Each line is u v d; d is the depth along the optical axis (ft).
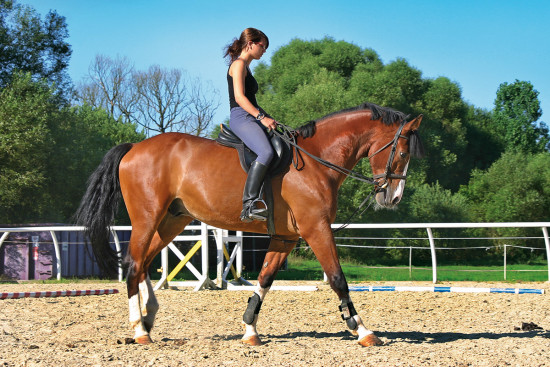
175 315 23.76
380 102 100.12
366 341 15.40
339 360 13.35
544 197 100.17
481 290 29.60
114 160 17.33
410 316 23.32
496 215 99.50
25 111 67.62
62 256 46.57
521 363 12.92
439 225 36.58
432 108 124.16
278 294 31.32
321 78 100.07
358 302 27.84
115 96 134.00
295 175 15.80
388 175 16.63
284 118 90.94
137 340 16.43
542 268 66.39
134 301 16.58
